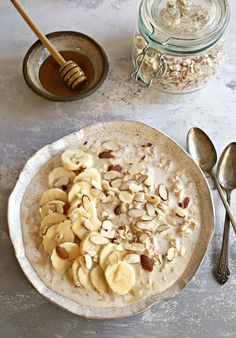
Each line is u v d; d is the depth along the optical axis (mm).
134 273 472
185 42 497
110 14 597
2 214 514
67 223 480
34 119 553
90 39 552
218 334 477
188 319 480
